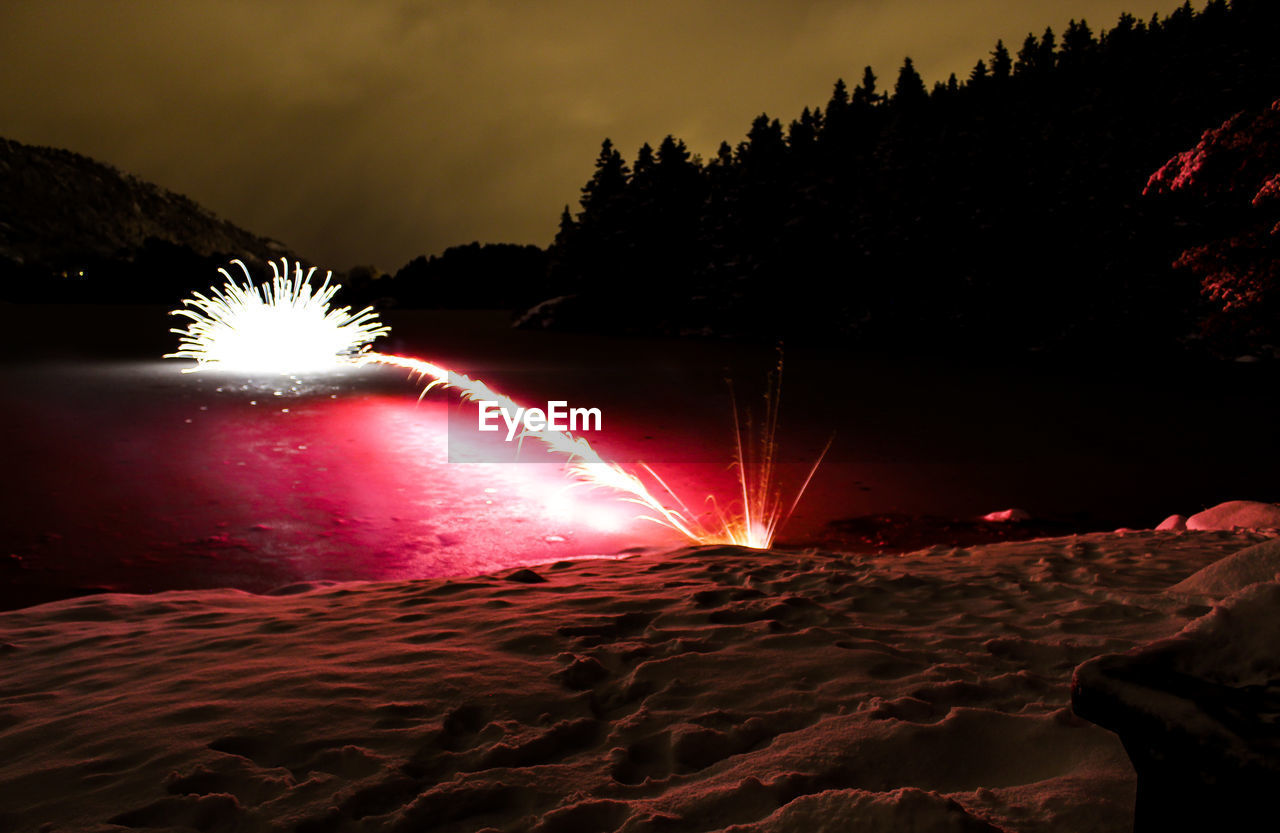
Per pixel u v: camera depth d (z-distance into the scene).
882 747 2.52
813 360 39.03
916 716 2.81
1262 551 4.42
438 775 2.51
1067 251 44.91
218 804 2.28
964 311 47.81
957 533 9.80
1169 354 40.06
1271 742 1.16
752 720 2.83
